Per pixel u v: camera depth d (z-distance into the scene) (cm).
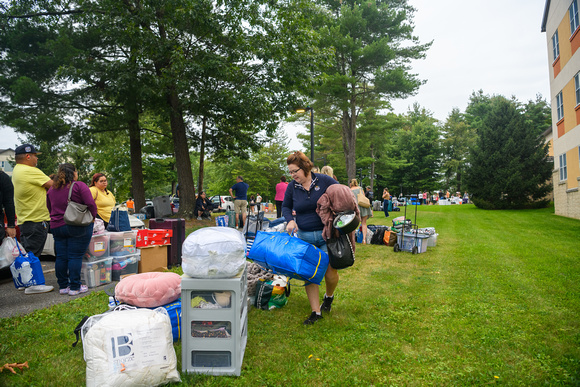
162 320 268
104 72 1349
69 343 336
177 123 1469
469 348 336
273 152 4291
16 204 532
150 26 1298
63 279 498
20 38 1377
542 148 2338
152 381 249
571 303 456
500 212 2152
